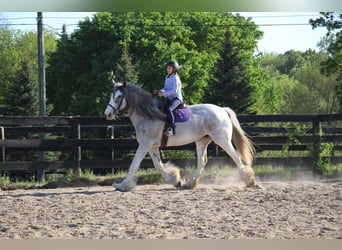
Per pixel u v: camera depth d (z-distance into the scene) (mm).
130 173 10820
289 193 9945
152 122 10953
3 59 50406
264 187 11148
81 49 37062
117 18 37281
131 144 13344
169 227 7246
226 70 30672
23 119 13023
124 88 10992
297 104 50469
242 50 41844
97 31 36906
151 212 8227
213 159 13586
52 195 10125
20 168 12984
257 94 40281
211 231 7000
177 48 36000
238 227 7215
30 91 33125
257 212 8211
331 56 23984
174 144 11219
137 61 35344
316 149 13430
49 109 34406
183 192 10398
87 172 13438
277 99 53375
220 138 11211
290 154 14625
